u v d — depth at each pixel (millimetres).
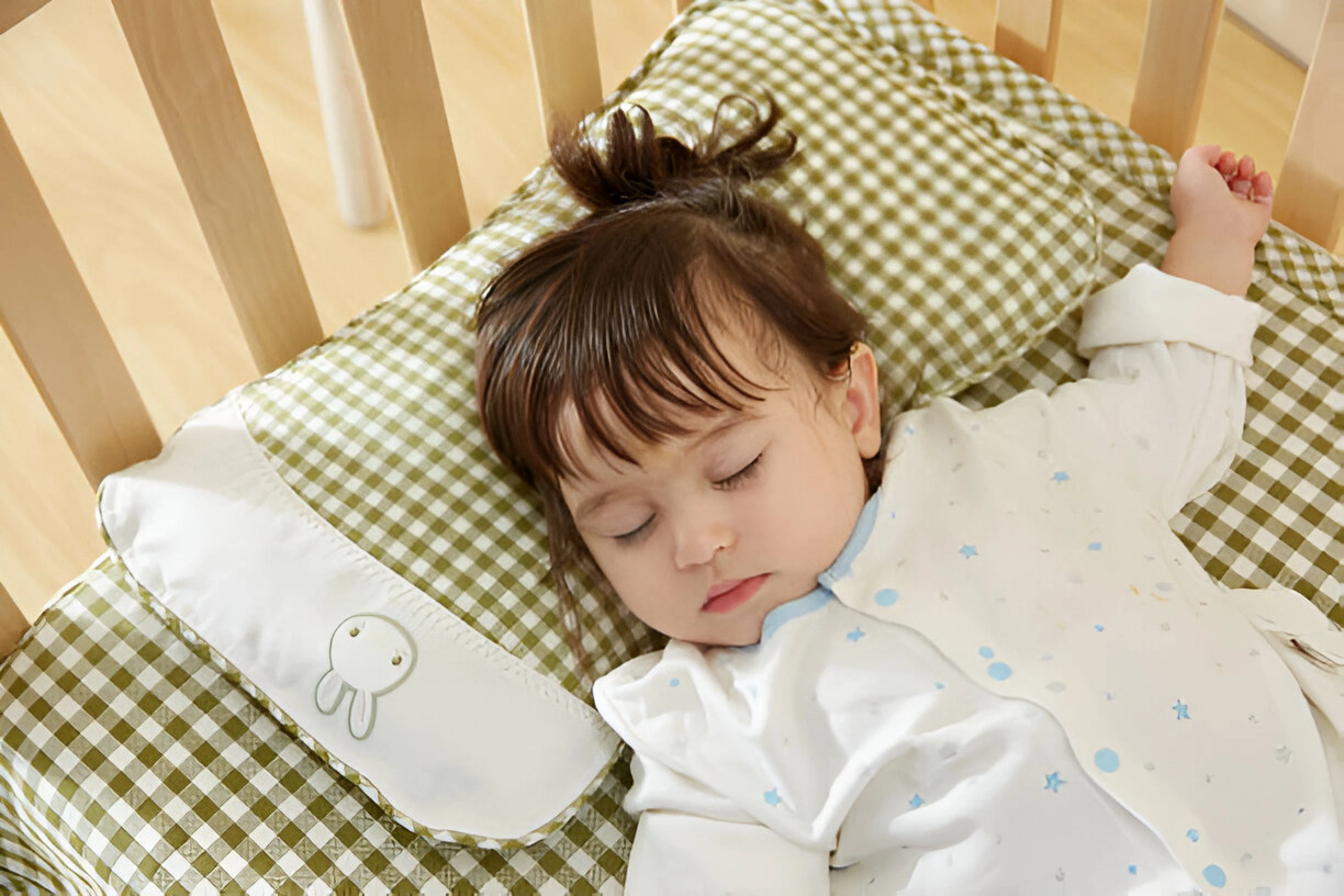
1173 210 1175
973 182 1136
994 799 871
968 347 1094
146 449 1021
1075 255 1132
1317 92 1098
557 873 938
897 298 1090
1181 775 864
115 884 910
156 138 1850
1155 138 1227
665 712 946
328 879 910
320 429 1010
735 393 895
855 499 958
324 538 962
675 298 904
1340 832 858
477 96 1859
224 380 1623
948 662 904
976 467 997
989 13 1843
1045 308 1115
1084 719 865
